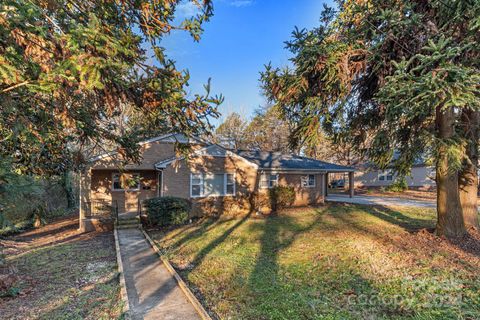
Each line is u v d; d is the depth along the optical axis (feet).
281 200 53.06
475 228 26.50
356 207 53.88
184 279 18.65
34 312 13.99
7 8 7.42
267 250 25.62
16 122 10.54
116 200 43.39
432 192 81.25
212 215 48.03
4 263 22.22
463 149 19.63
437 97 15.05
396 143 26.50
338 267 20.03
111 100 11.36
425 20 20.16
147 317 13.52
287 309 14.01
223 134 99.50
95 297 15.56
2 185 13.38
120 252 25.68
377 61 21.36
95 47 8.25
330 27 24.45
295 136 24.41
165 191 44.88
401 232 29.99
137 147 21.34
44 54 8.57
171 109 12.61
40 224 46.70
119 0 11.19
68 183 63.62
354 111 28.45
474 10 15.96
